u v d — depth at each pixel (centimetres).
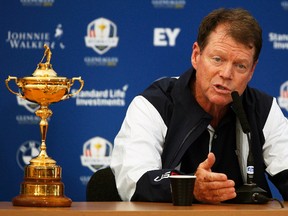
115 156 565
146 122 566
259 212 419
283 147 586
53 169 465
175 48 927
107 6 924
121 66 924
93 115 924
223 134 577
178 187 461
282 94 937
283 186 570
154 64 926
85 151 925
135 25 925
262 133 586
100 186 626
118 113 926
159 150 564
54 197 456
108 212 409
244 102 581
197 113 565
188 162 571
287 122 608
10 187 926
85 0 923
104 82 923
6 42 921
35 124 927
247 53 523
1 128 922
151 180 505
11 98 923
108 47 923
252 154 557
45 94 478
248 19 525
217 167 579
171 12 927
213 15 531
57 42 923
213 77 527
